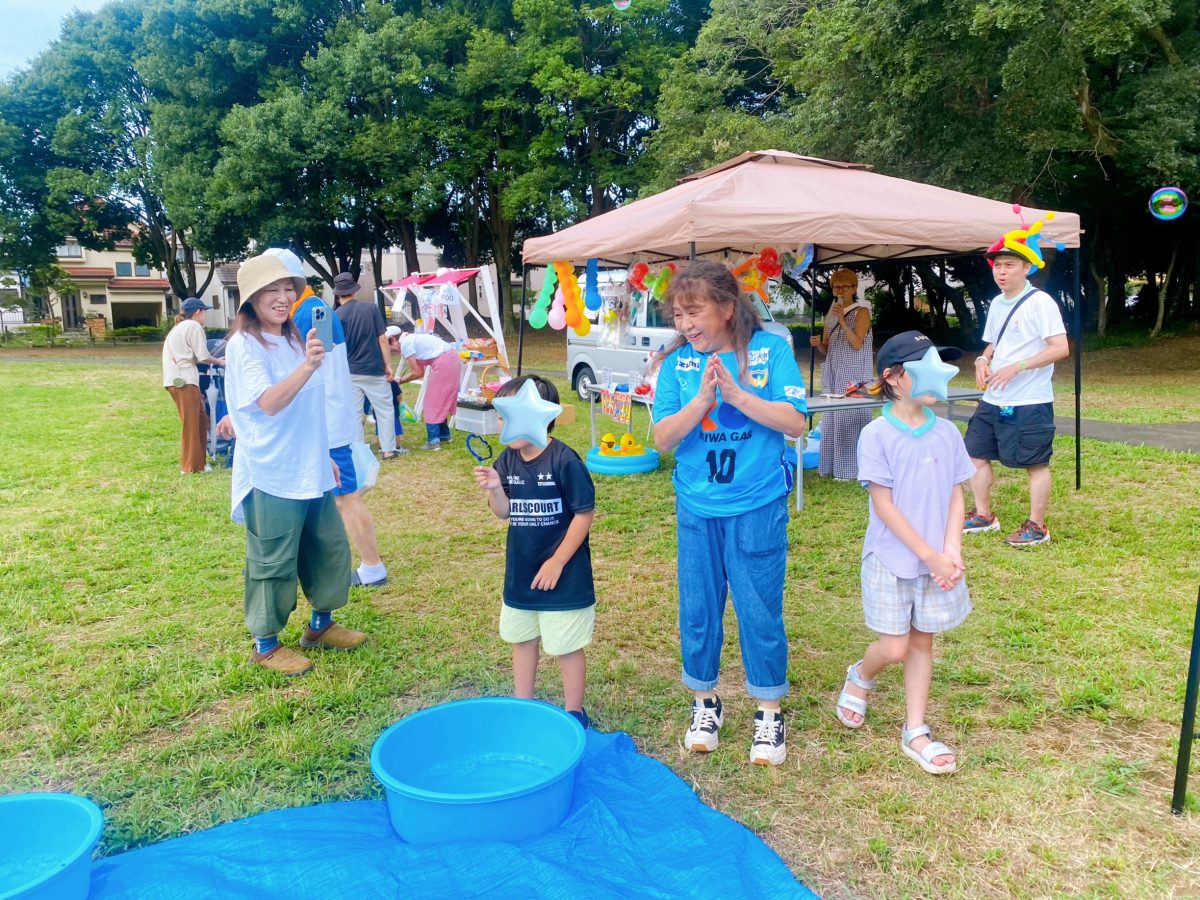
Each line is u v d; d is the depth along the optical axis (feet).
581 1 69.62
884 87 41.81
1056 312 14.69
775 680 8.64
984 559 14.89
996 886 6.86
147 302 136.87
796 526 17.42
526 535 8.80
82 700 10.29
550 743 8.11
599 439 29.01
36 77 81.56
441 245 97.19
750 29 52.85
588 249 19.45
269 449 10.34
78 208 86.58
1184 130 38.47
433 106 70.13
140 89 81.30
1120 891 6.75
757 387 8.18
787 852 7.30
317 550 11.24
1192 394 37.42
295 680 10.82
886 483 8.27
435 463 25.29
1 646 11.98
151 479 23.27
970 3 34.42
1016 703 9.86
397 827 7.06
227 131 66.64
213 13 68.85
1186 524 16.56
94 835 6.29
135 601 13.75
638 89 66.03
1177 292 62.54
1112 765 8.49
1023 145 41.47
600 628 12.44
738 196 17.07
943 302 76.84
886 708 9.80
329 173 72.95
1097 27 31.55
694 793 7.96
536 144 69.41
